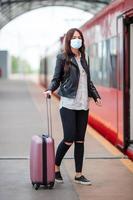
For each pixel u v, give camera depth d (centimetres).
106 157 1089
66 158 1073
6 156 1112
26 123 1822
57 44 3309
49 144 802
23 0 5456
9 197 770
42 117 2038
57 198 764
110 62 1395
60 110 822
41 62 6181
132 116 1177
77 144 841
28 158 1088
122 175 917
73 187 829
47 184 808
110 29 1387
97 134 1474
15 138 1419
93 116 1764
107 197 771
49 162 802
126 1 1162
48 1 6069
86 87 816
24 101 3066
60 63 813
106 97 1485
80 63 812
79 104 809
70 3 6162
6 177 903
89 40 1842
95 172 941
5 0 5272
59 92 818
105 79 1499
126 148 1155
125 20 1171
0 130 1619
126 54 1180
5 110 2411
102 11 1552
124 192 801
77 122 825
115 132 1312
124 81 1181
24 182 865
